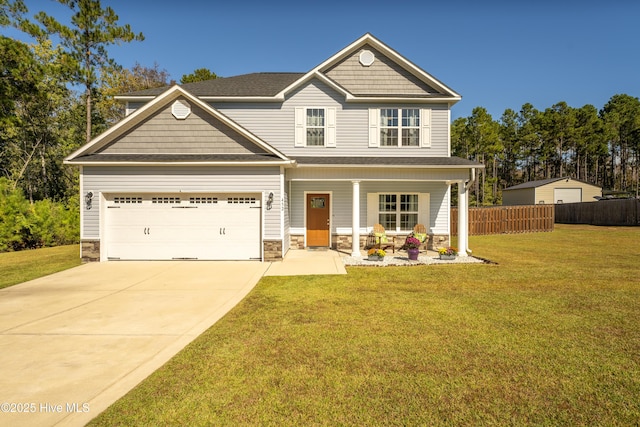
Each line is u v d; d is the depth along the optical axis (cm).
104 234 1111
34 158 3128
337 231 1374
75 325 545
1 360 422
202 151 1137
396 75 1383
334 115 1346
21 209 1512
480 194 5241
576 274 895
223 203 1124
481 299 670
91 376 382
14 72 1914
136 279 869
